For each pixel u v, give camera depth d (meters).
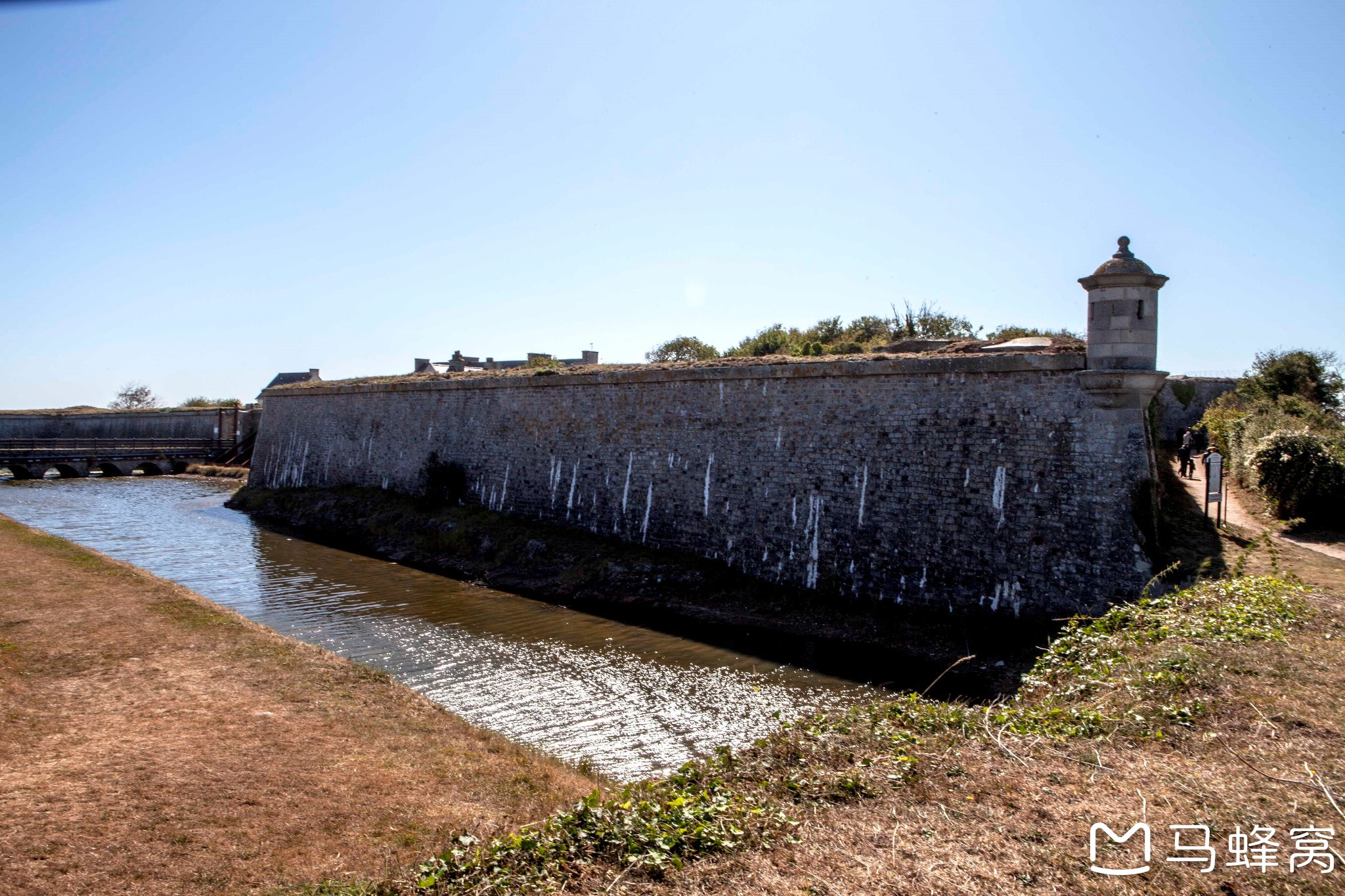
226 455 54.16
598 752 10.38
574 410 23.41
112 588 15.03
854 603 16.14
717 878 5.16
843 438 16.97
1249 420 20.59
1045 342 16.81
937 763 6.82
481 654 14.52
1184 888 4.74
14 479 46.47
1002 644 13.70
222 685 10.09
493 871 5.57
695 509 19.72
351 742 8.59
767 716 11.57
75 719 8.68
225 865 5.95
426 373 34.84
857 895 4.87
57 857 5.92
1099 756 6.65
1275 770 6.05
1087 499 13.52
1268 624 9.14
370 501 28.97
